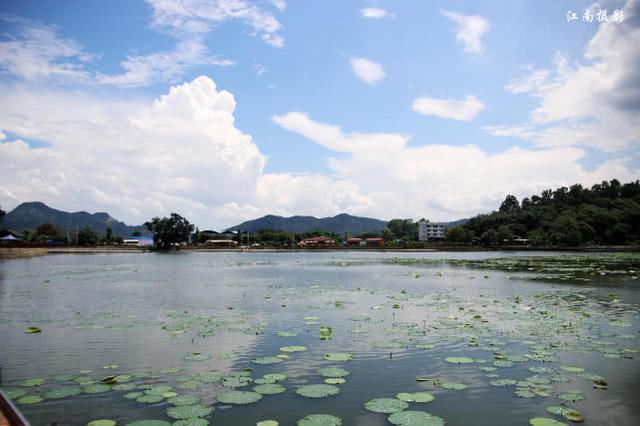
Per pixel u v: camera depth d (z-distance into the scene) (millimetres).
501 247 112000
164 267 52844
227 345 12820
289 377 9875
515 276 34312
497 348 12148
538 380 9531
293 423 7438
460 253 100062
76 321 16750
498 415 7781
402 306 19734
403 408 8047
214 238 164875
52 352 12203
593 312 17438
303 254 104562
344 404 8258
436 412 7930
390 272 41906
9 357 11734
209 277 37469
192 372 10266
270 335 14039
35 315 18156
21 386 9406
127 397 8633
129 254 102750
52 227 148875
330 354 11680
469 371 10180
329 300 22031
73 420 7645
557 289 25297
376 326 15273
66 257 84250
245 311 18781
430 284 29562
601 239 103938
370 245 145750
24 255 84938
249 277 37312
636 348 12016
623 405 8188
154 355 11797
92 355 11859
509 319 16188
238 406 8180
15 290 27375
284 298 22969
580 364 10648
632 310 17875
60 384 9492
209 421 7543
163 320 16812
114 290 27297
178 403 8336
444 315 17266
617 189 140750
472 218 157000
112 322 16438
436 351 11914
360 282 31734
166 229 127750
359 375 9953
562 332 13977
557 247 101875
